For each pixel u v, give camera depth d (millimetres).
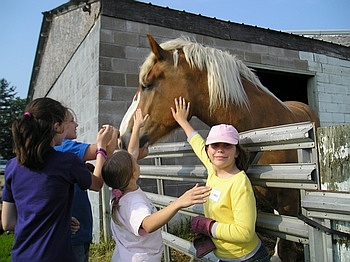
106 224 3902
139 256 1434
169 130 2156
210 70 2008
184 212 2344
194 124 5031
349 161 1113
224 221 1395
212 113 2045
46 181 1279
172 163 4594
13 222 1429
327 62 6309
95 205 4293
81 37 5207
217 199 1416
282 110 2211
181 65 2066
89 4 4633
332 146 1176
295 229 1395
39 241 1251
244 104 2016
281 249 2201
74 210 1846
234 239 1303
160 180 2930
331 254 1203
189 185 4773
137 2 4516
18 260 1253
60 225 1300
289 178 1357
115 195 1497
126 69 4375
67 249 1304
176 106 2037
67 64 6465
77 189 1870
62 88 7012
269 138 1464
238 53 5375
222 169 1478
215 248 1480
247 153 1581
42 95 10594
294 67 5930
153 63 2121
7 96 42469
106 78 4258
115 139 1847
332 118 6266
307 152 1317
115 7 4367
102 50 4266
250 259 1394
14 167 1352
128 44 4422
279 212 2027
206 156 1715
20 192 1305
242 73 2189
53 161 1315
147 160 4340
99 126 4184
